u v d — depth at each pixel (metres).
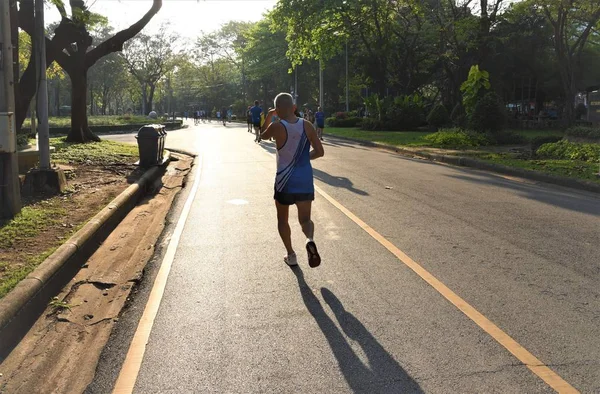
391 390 3.69
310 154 6.24
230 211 9.95
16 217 8.34
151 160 15.52
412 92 42.72
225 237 8.02
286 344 4.43
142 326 4.89
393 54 41.16
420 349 4.28
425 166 17.12
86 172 14.09
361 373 3.93
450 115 36.38
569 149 18.41
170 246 7.58
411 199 10.85
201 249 7.39
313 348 4.34
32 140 15.61
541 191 12.25
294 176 6.03
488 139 24.55
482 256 6.77
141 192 12.28
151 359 4.25
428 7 36.97
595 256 6.75
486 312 4.98
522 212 9.58
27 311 4.97
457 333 4.55
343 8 33.38
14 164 8.45
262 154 20.94
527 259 6.63
